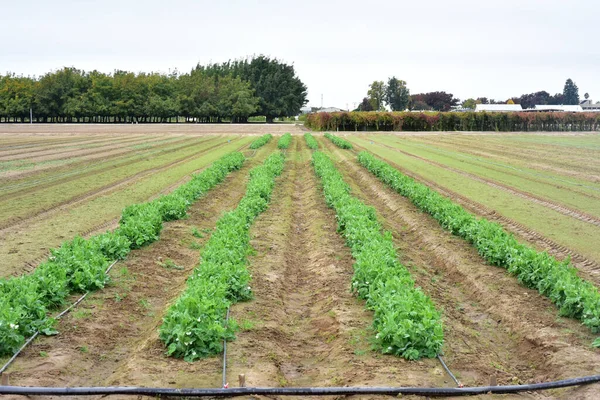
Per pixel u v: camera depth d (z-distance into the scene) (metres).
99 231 18.97
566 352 10.24
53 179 30.48
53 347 10.15
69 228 19.25
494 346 11.14
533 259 14.23
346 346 10.48
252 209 21.95
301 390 8.62
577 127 97.50
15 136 67.44
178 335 9.80
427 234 19.27
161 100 116.50
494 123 95.31
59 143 56.16
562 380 9.09
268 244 17.80
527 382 9.54
